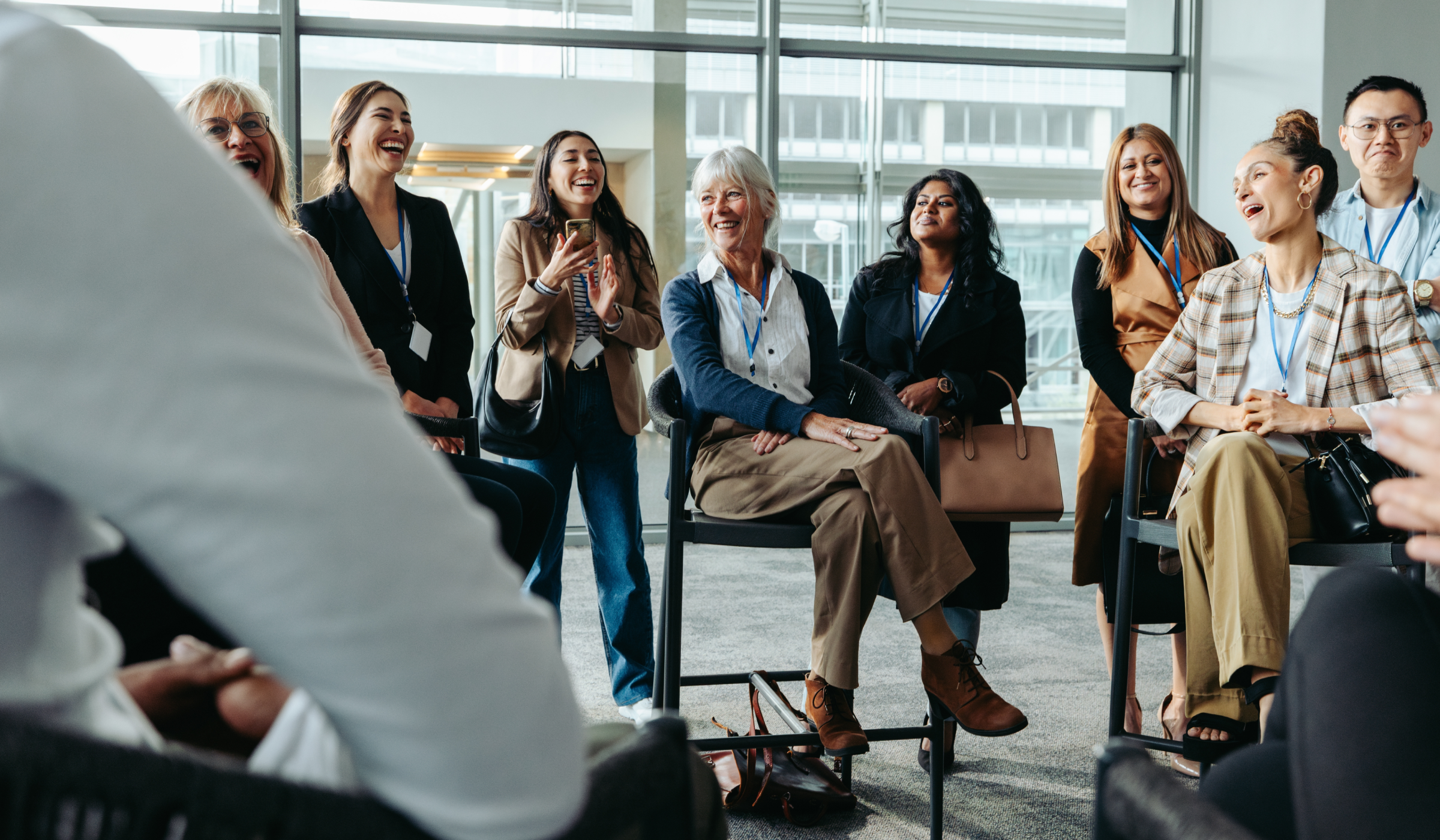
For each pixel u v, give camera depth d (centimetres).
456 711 38
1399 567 191
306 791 42
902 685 293
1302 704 73
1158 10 596
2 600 40
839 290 573
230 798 41
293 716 57
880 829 201
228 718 67
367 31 512
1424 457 74
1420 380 214
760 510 202
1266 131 554
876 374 284
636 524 273
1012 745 248
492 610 40
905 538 188
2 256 32
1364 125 301
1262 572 189
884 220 576
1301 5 529
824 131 565
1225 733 209
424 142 524
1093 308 275
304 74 511
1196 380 239
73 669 44
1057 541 541
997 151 584
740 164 229
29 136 33
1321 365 221
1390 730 68
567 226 259
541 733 41
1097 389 272
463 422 212
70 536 42
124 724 48
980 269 276
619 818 51
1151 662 324
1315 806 69
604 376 269
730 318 228
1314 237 227
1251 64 560
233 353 34
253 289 36
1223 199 580
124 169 34
